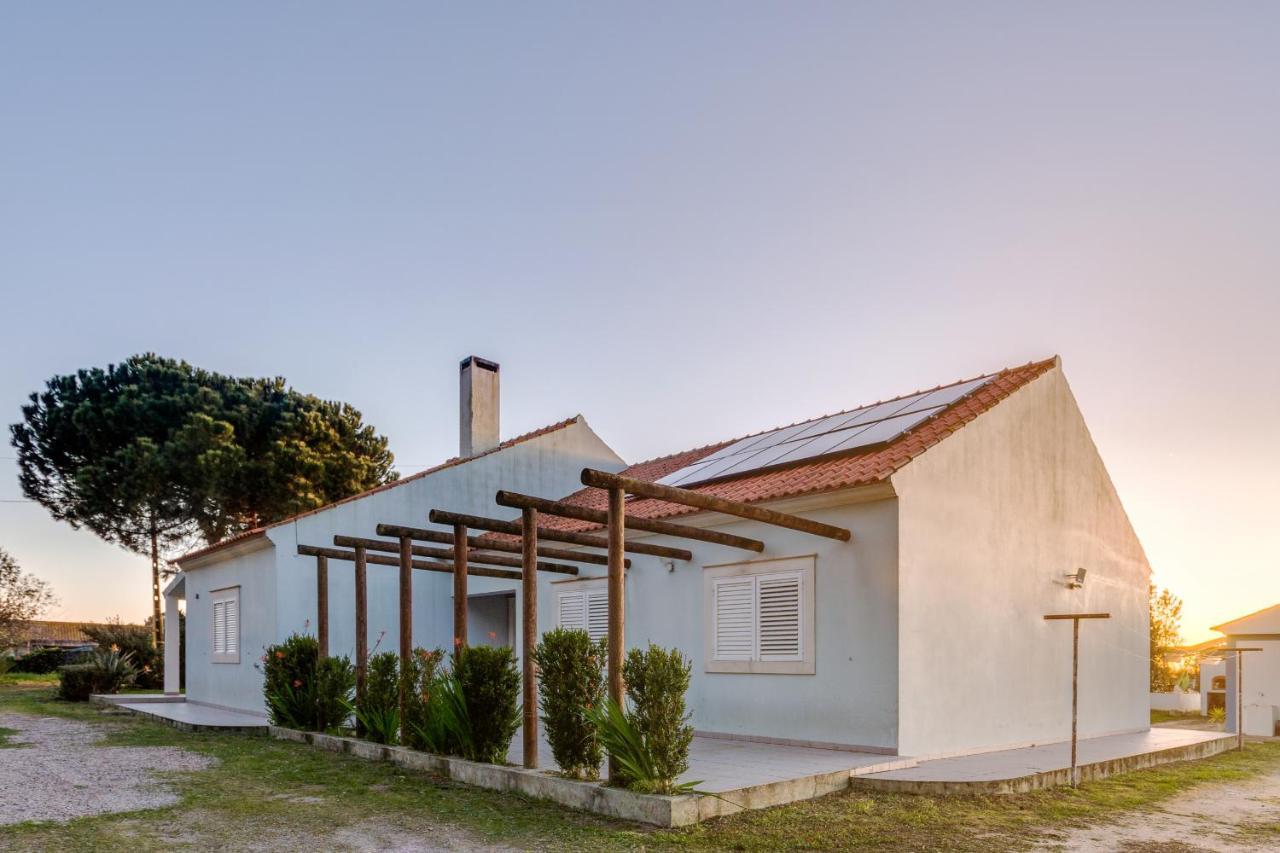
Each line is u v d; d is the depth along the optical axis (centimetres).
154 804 811
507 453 1944
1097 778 991
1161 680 2686
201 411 3106
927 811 792
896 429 1264
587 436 2095
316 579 1644
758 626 1201
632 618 1391
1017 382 1311
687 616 1305
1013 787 880
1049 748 1165
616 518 849
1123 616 1441
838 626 1104
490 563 1364
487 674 970
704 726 1253
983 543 1180
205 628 1948
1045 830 746
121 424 3092
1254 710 1672
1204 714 2020
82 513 3069
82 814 763
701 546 1296
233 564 1812
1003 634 1186
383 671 1156
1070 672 1296
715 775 857
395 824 745
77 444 3125
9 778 942
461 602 1038
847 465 1195
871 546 1083
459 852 659
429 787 903
